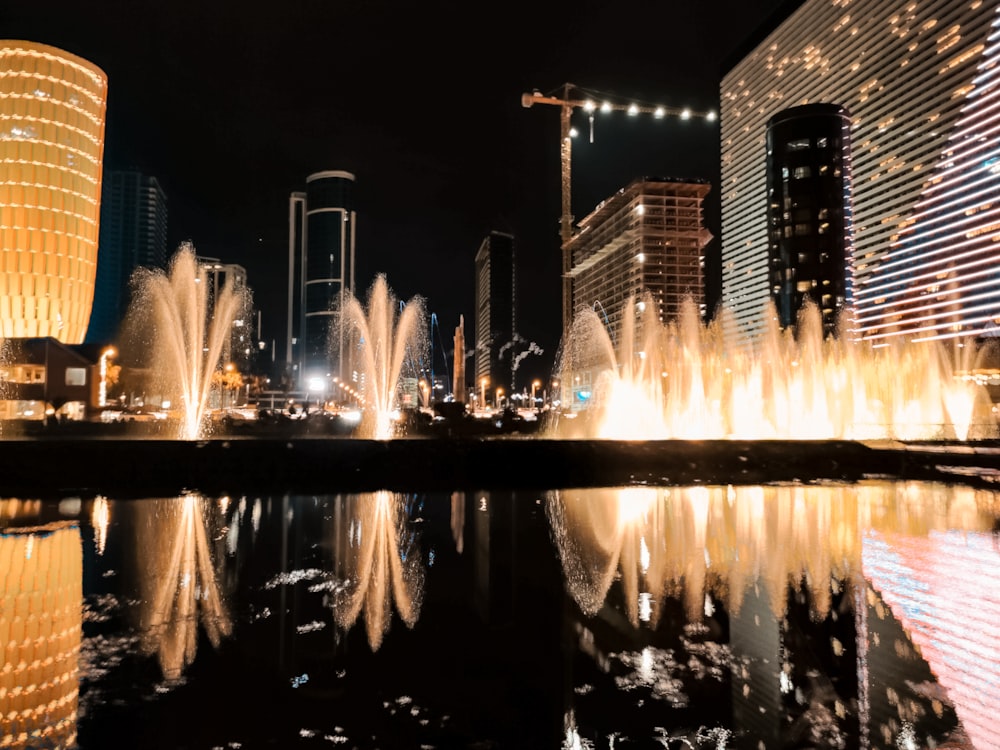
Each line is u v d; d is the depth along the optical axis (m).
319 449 21.19
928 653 7.59
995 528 14.47
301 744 5.61
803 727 5.90
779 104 155.25
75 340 88.50
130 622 8.58
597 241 161.75
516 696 6.53
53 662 7.28
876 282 123.00
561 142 79.12
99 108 89.75
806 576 10.74
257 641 7.95
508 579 10.65
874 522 15.25
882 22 124.19
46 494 18.97
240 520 15.53
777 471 23.45
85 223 87.69
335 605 9.36
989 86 102.38
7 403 53.81
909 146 117.38
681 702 6.43
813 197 75.12
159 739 5.68
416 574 11.02
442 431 36.94
